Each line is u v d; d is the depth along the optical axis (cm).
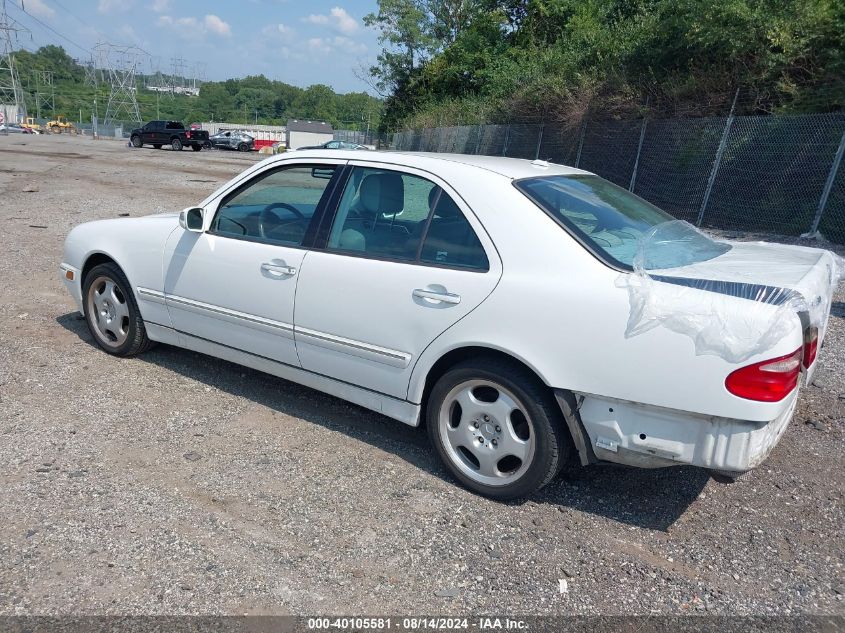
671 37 1748
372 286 361
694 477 376
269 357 419
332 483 352
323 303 380
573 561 298
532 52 2900
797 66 1417
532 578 286
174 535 302
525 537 314
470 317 329
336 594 271
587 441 314
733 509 346
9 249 882
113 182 1873
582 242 318
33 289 696
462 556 298
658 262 318
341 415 435
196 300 443
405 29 4425
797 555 310
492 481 340
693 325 279
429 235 353
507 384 323
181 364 508
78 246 514
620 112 1850
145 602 260
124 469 354
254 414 430
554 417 318
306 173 408
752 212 1423
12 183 1720
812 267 328
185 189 1755
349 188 388
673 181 1617
